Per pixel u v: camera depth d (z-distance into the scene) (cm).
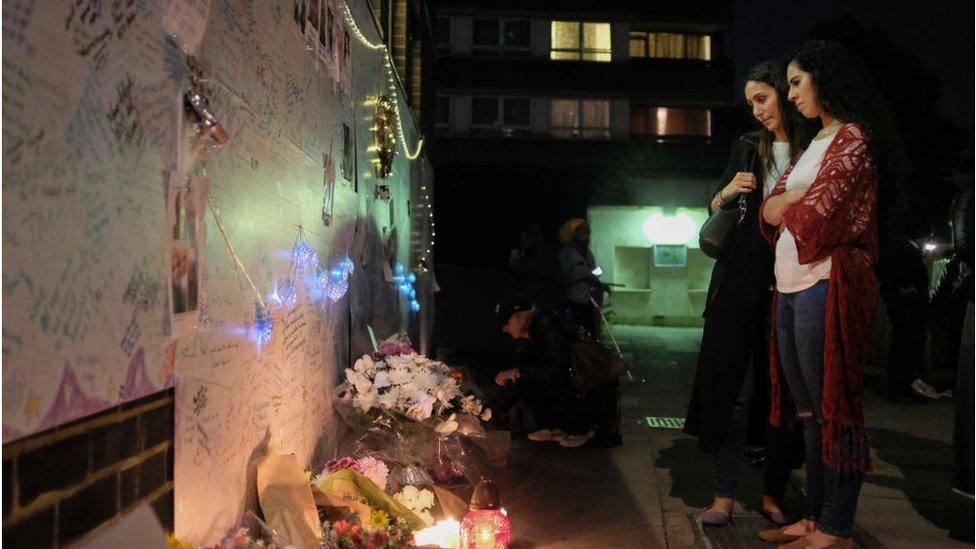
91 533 189
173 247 229
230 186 280
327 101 438
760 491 509
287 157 355
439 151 2641
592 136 2669
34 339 164
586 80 2680
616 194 2628
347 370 453
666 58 2688
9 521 158
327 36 436
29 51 162
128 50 203
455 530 378
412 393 447
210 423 262
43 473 170
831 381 362
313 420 407
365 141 569
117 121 197
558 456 596
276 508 288
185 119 239
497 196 2636
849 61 370
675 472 554
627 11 2683
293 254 368
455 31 2667
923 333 870
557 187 2633
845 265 361
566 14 2678
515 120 2659
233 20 282
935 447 647
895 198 380
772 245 402
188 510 244
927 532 432
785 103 417
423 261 996
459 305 1235
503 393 647
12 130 156
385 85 681
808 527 399
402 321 797
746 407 441
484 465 550
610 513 461
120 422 203
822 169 361
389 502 357
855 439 366
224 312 274
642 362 1248
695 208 2177
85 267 183
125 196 202
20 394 160
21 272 159
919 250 864
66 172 175
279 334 344
